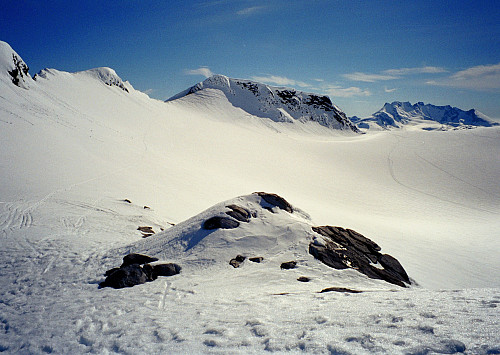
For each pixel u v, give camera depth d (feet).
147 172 111.04
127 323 21.02
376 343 14.71
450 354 12.95
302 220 47.37
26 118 118.42
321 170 194.49
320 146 269.85
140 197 84.23
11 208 62.18
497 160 205.67
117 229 57.57
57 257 41.29
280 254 38.52
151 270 34.37
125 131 166.81
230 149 207.21
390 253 52.60
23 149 94.48
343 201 138.00
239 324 19.11
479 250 70.59
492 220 119.14
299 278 32.91
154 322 20.75
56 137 113.70
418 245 68.03
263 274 33.78
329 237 43.34
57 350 17.98
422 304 20.27
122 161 116.26
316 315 19.65
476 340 13.74
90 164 101.91
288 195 128.26
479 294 22.41
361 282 33.88
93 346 17.97
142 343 17.52
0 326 22.61
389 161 220.64
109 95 223.30
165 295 27.89
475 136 261.85
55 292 30.81
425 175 189.88
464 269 55.11
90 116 161.79
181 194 97.19
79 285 32.48
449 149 237.25
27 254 42.34
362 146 268.62
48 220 57.67
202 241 40.73
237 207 46.73
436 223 111.65
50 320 22.77
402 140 282.15
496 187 166.40
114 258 40.34
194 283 31.48
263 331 17.58
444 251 65.67
